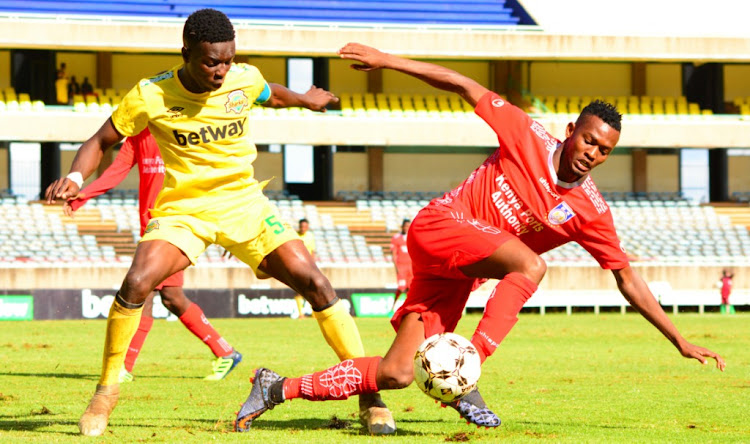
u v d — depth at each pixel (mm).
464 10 99000
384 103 95312
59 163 91562
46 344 38125
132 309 13734
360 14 96562
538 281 13109
